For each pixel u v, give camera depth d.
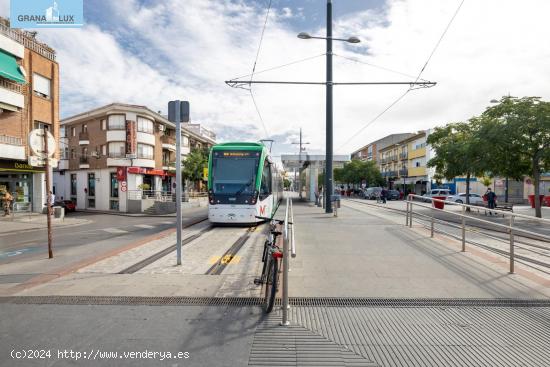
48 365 3.12
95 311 4.36
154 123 36.78
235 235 11.08
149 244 9.44
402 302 4.65
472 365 3.13
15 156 20.17
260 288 5.24
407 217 12.30
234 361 3.18
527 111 16.50
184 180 43.88
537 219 5.43
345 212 18.75
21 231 16.22
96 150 35.34
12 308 4.48
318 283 5.45
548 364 3.14
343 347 3.45
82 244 10.99
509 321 4.06
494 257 7.25
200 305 4.57
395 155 64.38
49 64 23.14
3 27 19.53
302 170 37.94
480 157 19.25
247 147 13.64
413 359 3.22
